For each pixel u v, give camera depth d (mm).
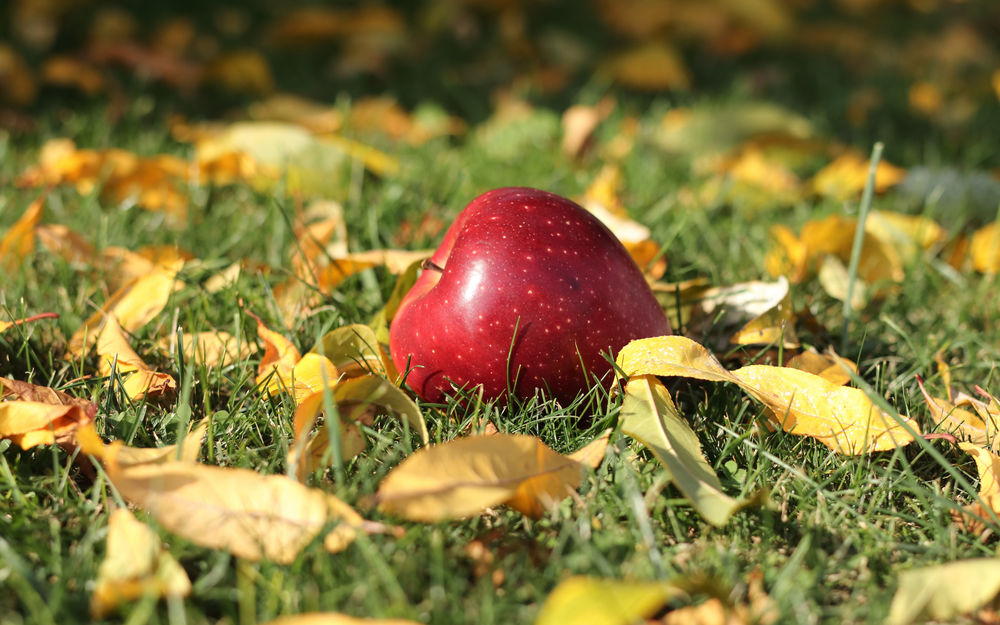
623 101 1252
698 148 1009
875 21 1686
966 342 767
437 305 695
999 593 631
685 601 631
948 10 1734
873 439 684
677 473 655
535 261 690
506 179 951
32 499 663
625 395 692
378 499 625
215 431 692
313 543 633
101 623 621
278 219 848
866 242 820
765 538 655
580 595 599
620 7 1544
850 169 934
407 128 1120
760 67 1421
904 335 756
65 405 674
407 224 858
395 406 673
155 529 641
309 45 1456
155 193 888
